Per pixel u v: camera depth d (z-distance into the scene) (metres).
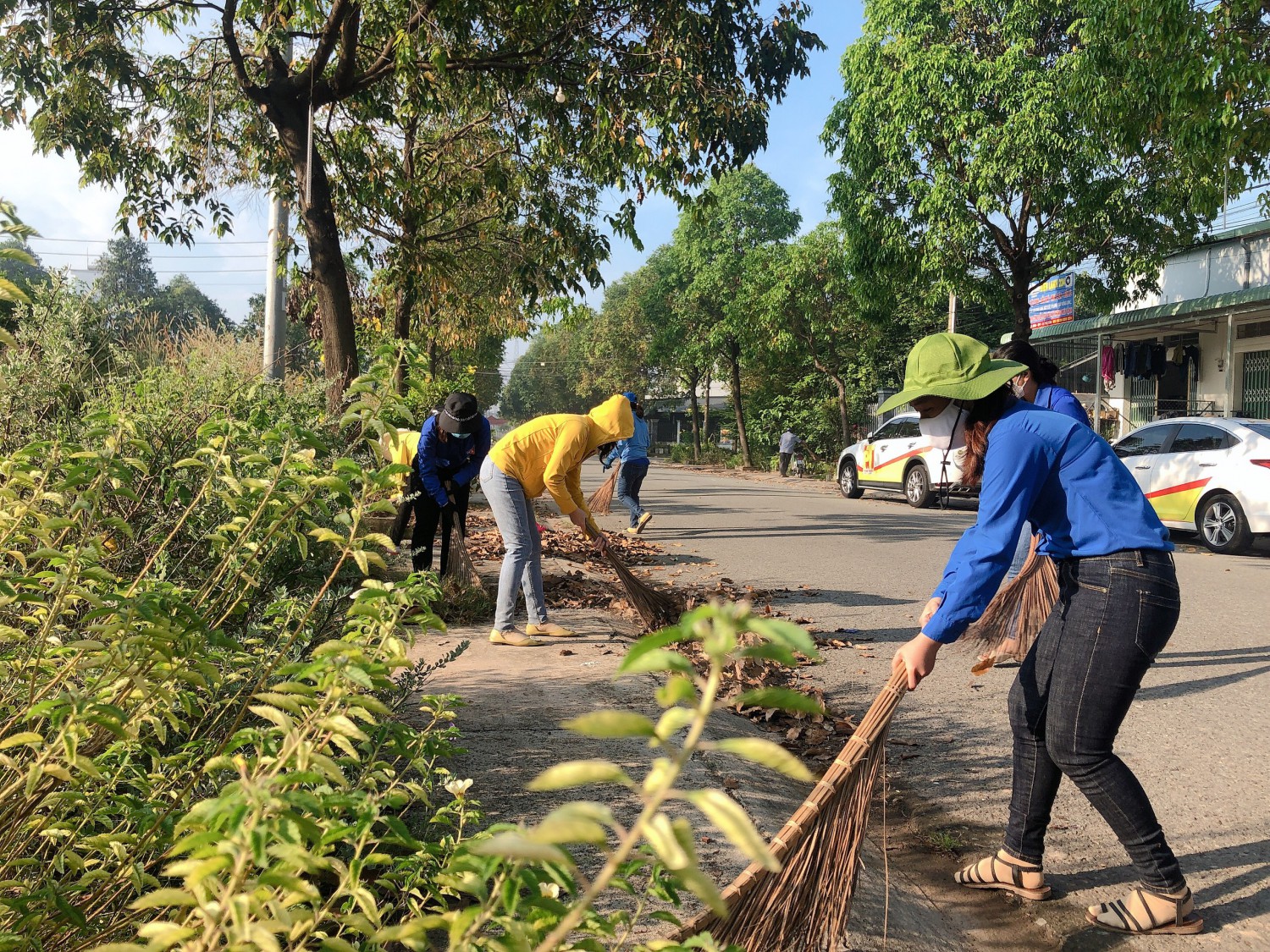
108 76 10.12
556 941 0.69
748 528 12.88
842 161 19.14
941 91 16.88
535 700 4.09
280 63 9.46
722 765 3.52
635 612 6.49
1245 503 10.38
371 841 1.15
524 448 5.35
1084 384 23.70
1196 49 10.16
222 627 2.40
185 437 3.28
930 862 3.24
